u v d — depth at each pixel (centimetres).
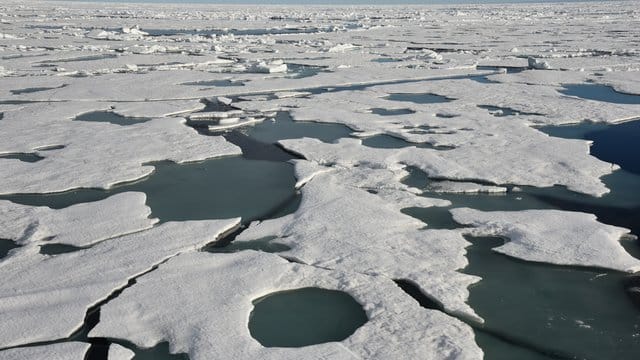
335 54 2662
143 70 2103
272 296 561
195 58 2447
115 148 1059
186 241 668
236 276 584
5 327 497
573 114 1334
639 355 477
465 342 473
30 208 774
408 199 804
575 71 2028
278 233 697
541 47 2909
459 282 575
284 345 486
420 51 2772
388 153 1019
